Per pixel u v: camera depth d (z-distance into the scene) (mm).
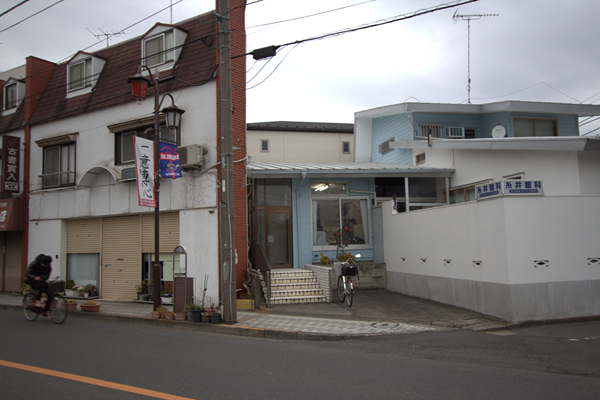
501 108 16844
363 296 12711
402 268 13133
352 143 25656
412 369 5770
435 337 7891
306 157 24891
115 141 14352
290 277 12852
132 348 7242
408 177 15234
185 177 12516
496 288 9156
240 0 13242
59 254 15438
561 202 9180
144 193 10711
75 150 15469
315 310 10797
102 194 14508
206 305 11727
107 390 4949
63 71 17062
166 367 5941
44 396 4762
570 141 10578
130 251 14031
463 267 10320
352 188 15047
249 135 24359
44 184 16203
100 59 15750
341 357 6504
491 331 8320
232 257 9422
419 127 17969
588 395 4727
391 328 8688
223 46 9648
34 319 10664
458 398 4621
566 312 8914
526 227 8961
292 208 14320
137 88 11023
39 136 16578
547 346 7000
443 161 15688
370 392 4816
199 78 12547
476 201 9859
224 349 7152
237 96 12672
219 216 11812
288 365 6027
